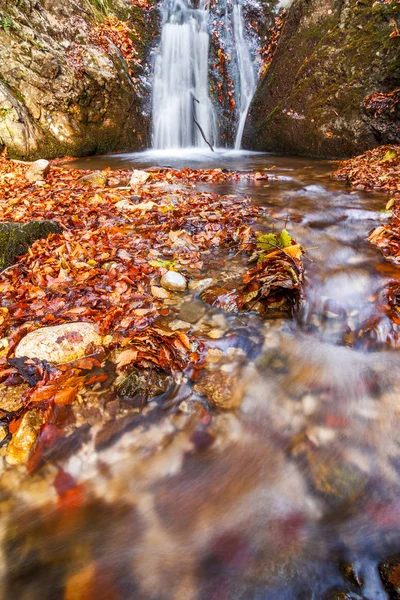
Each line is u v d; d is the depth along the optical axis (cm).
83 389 221
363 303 307
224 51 1296
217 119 1284
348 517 170
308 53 1039
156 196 573
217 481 187
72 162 936
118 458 194
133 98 1123
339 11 974
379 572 148
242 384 234
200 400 223
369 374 246
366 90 896
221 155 1079
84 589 147
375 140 901
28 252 361
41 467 187
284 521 171
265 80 1184
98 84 1028
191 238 415
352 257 381
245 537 165
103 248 383
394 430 210
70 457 192
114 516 172
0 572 151
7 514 169
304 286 315
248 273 331
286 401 227
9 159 844
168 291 319
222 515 174
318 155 1017
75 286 317
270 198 579
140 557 157
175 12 1320
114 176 725
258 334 275
